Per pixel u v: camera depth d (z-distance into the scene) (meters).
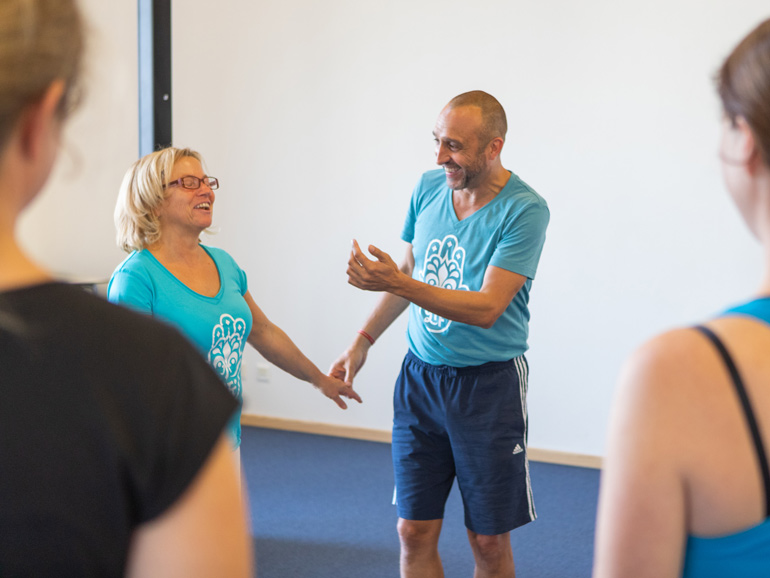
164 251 2.07
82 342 0.53
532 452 4.51
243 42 4.88
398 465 2.34
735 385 0.64
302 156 4.84
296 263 4.92
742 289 4.09
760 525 0.64
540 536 3.42
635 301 4.26
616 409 0.70
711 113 4.04
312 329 4.93
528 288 2.29
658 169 4.16
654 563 0.66
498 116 2.19
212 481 0.55
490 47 4.39
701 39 4.03
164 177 2.02
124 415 0.52
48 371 0.51
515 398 2.25
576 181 4.30
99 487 0.51
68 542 0.50
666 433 0.66
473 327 2.20
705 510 0.65
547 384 4.45
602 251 4.29
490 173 2.23
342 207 4.79
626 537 0.67
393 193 4.68
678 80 4.08
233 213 5.02
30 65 0.48
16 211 0.53
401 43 4.57
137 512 0.53
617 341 4.31
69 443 0.51
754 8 3.94
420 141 4.59
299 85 4.80
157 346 0.55
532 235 2.17
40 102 0.50
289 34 4.79
